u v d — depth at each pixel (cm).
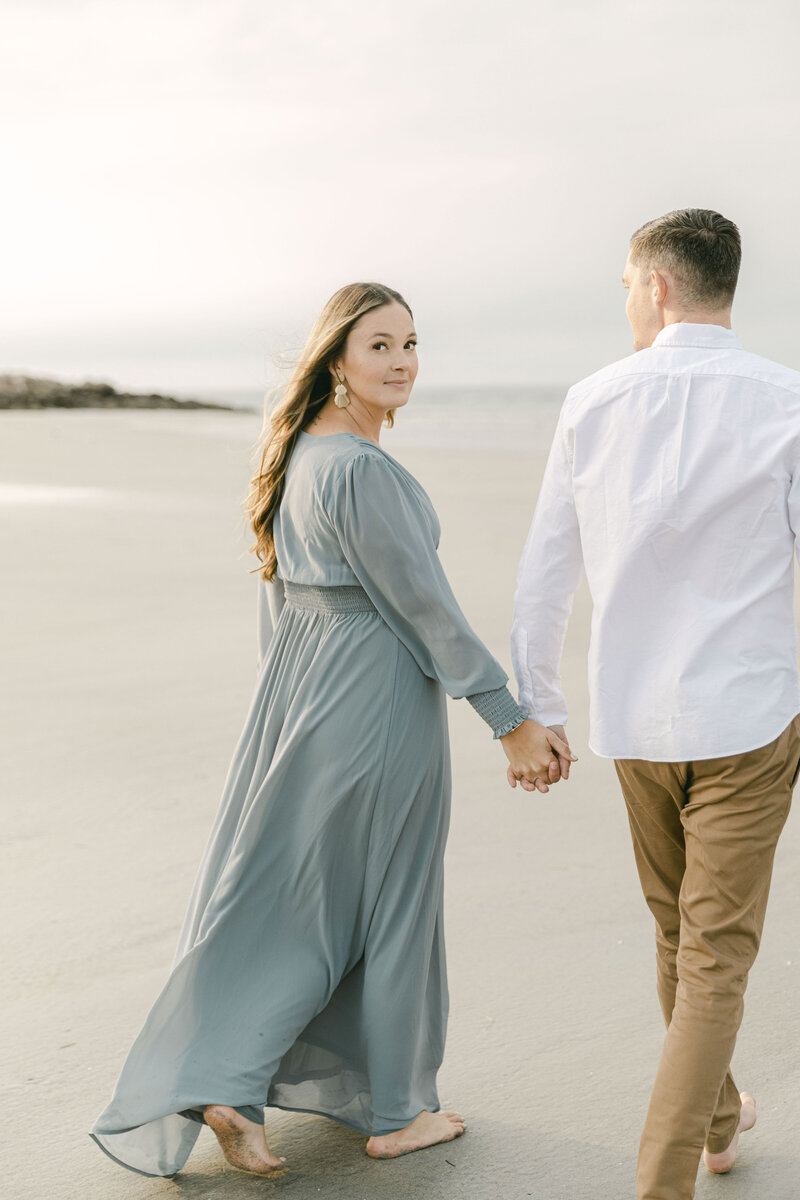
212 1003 232
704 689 208
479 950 320
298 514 243
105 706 551
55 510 1303
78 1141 239
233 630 705
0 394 8988
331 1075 250
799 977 302
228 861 240
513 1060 269
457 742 512
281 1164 229
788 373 210
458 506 1341
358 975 246
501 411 4941
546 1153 236
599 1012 287
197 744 495
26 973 305
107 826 405
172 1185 230
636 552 213
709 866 208
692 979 205
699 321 218
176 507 1340
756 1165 234
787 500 207
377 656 238
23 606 776
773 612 210
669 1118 199
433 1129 241
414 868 242
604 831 405
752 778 207
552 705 239
